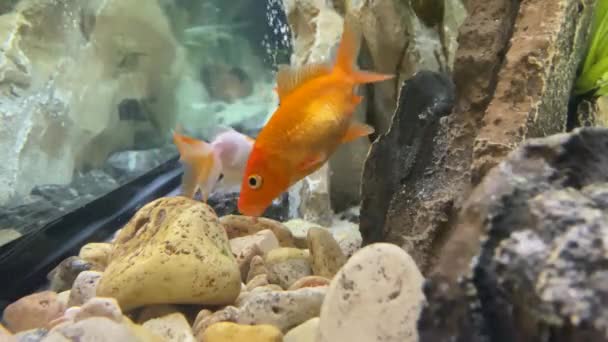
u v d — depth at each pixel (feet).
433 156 0.80
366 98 1.20
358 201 1.23
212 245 0.71
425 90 0.85
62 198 1.47
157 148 2.14
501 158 0.61
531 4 0.71
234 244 0.93
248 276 0.85
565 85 0.76
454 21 1.12
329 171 1.19
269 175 0.58
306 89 0.58
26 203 1.40
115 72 2.03
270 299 0.63
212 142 0.87
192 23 2.63
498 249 0.33
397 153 0.84
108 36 1.98
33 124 1.61
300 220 1.11
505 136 0.62
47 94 1.70
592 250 0.30
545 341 0.29
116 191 1.37
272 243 0.94
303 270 0.83
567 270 0.30
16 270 0.98
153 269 0.66
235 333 0.58
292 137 0.57
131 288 0.66
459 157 0.75
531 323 0.30
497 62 0.72
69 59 1.82
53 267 1.00
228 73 2.60
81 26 1.88
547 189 0.36
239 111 2.32
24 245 1.07
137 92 2.14
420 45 1.12
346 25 0.61
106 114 1.92
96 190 1.58
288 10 1.36
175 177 1.47
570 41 0.75
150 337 0.56
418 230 0.73
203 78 2.56
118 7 1.97
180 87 2.42
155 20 2.18
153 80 2.23
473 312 0.33
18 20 1.71
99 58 1.95
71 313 0.67
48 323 0.71
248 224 1.01
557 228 0.32
